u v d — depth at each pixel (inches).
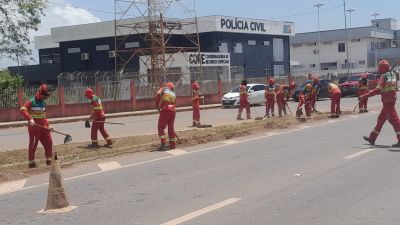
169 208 297.4
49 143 483.2
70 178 411.8
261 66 2452.0
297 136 645.9
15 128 1147.9
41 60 2888.8
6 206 323.9
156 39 1892.2
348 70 2960.1
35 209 311.9
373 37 3307.1
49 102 1330.0
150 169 440.5
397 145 508.7
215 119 1034.1
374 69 3262.8
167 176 402.6
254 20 2374.5
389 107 507.5
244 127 754.8
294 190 332.8
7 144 733.9
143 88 1551.4
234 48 2308.1
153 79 1804.9
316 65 3472.0
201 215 278.7
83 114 1396.4
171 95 567.8
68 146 599.5
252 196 320.2
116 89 1476.4
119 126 971.3
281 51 2583.7
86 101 1408.7
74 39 2358.5
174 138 573.3
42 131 477.4
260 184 356.2
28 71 2509.8
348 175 376.2
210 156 503.2
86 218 283.0
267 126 767.1
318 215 271.4
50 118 1305.4
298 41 3516.2
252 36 2406.5
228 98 1542.8
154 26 1909.4
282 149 531.5
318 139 603.5
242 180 372.8
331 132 673.6
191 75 1856.5
